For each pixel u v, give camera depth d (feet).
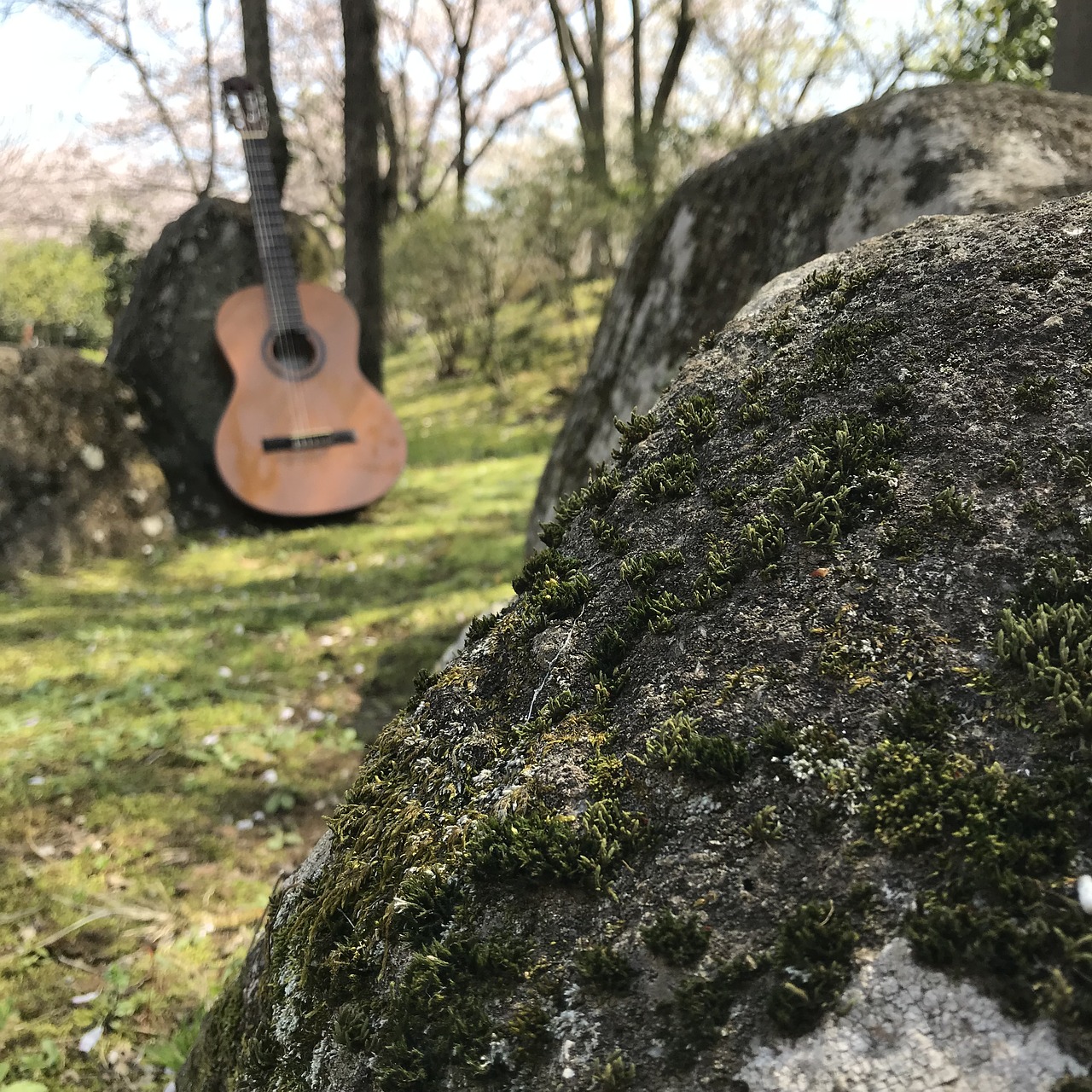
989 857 0.90
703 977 0.96
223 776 3.63
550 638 1.43
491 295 16.14
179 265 8.38
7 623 5.43
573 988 1.01
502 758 1.30
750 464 1.47
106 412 7.44
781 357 1.65
